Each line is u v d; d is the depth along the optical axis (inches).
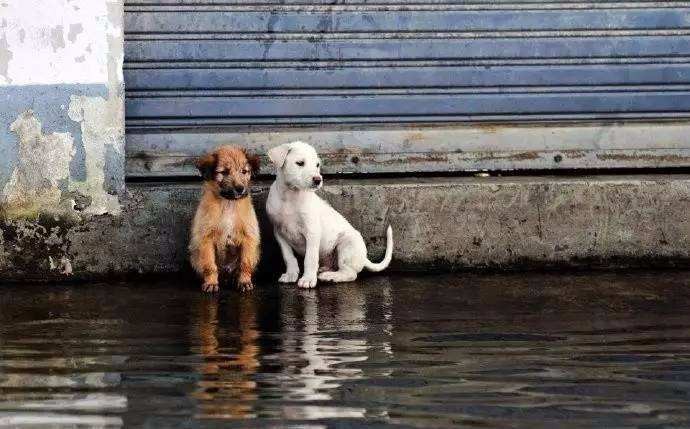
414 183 406.3
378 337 310.3
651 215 406.6
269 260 406.9
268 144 413.1
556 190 403.5
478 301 357.1
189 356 290.0
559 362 283.7
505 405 248.2
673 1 420.8
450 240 403.9
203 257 378.9
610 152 425.4
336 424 236.1
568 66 420.8
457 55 416.2
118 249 392.5
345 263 391.9
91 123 384.8
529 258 405.7
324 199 400.2
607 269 407.5
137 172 408.8
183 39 405.7
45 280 390.3
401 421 237.6
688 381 266.4
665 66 422.9
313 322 330.0
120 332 316.8
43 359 286.8
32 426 234.2
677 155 428.1
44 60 380.5
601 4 418.9
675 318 333.1
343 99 414.0
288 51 409.7
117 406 247.3
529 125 422.9
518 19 416.8
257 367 279.0
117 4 382.6
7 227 385.4
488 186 402.0
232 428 233.5
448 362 283.9
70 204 386.9
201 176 403.2
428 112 417.7
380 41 412.8
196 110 408.5
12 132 381.4
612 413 242.7
